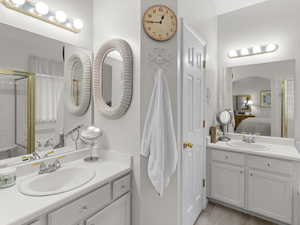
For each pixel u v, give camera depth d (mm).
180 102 1471
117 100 1414
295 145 2039
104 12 1545
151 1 1311
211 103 2385
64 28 1417
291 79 2082
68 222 914
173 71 1341
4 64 1108
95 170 1257
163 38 1311
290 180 1650
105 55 1506
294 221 1640
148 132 1245
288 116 2105
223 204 2148
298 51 2025
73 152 1482
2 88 1104
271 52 2207
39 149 1283
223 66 2574
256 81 2328
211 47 2355
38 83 1278
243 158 1912
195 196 1824
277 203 1723
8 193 921
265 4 2236
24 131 1205
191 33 1667
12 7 1121
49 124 1346
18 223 706
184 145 1514
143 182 1305
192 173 1734
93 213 1059
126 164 1369
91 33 1636
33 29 1249
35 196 886
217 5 2391
